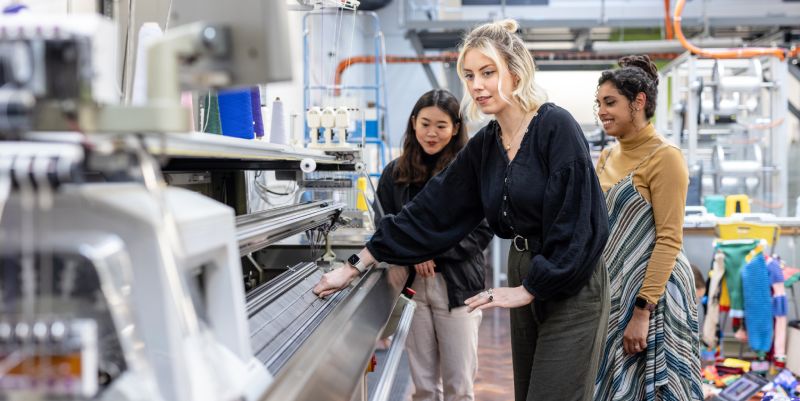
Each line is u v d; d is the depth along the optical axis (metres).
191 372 0.67
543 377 1.75
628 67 2.29
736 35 8.53
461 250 2.45
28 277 0.63
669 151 2.16
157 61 0.69
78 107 0.62
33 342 0.60
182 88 0.77
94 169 0.64
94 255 0.62
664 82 6.94
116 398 0.61
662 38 7.98
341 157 2.66
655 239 2.18
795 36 7.76
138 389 0.63
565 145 1.66
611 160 2.38
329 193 2.91
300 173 2.65
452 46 8.70
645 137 2.24
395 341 1.82
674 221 2.14
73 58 0.62
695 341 2.26
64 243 0.63
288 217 1.71
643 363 2.24
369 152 4.82
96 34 0.63
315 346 1.12
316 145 2.65
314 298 1.77
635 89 2.20
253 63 0.75
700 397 2.27
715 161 6.06
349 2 3.17
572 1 8.19
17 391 0.60
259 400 0.82
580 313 1.71
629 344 2.21
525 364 1.94
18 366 0.60
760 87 5.79
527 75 1.74
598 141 6.78
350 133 4.01
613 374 2.22
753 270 3.66
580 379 1.72
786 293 4.13
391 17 10.06
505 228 1.82
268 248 2.42
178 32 0.70
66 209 0.64
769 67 6.20
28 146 0.64
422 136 2.48
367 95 9.52
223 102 1.91
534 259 1.67
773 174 6.01
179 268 0.67
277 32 0.75
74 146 0.64
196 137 1.05
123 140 0.66
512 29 1.82
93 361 0.60
